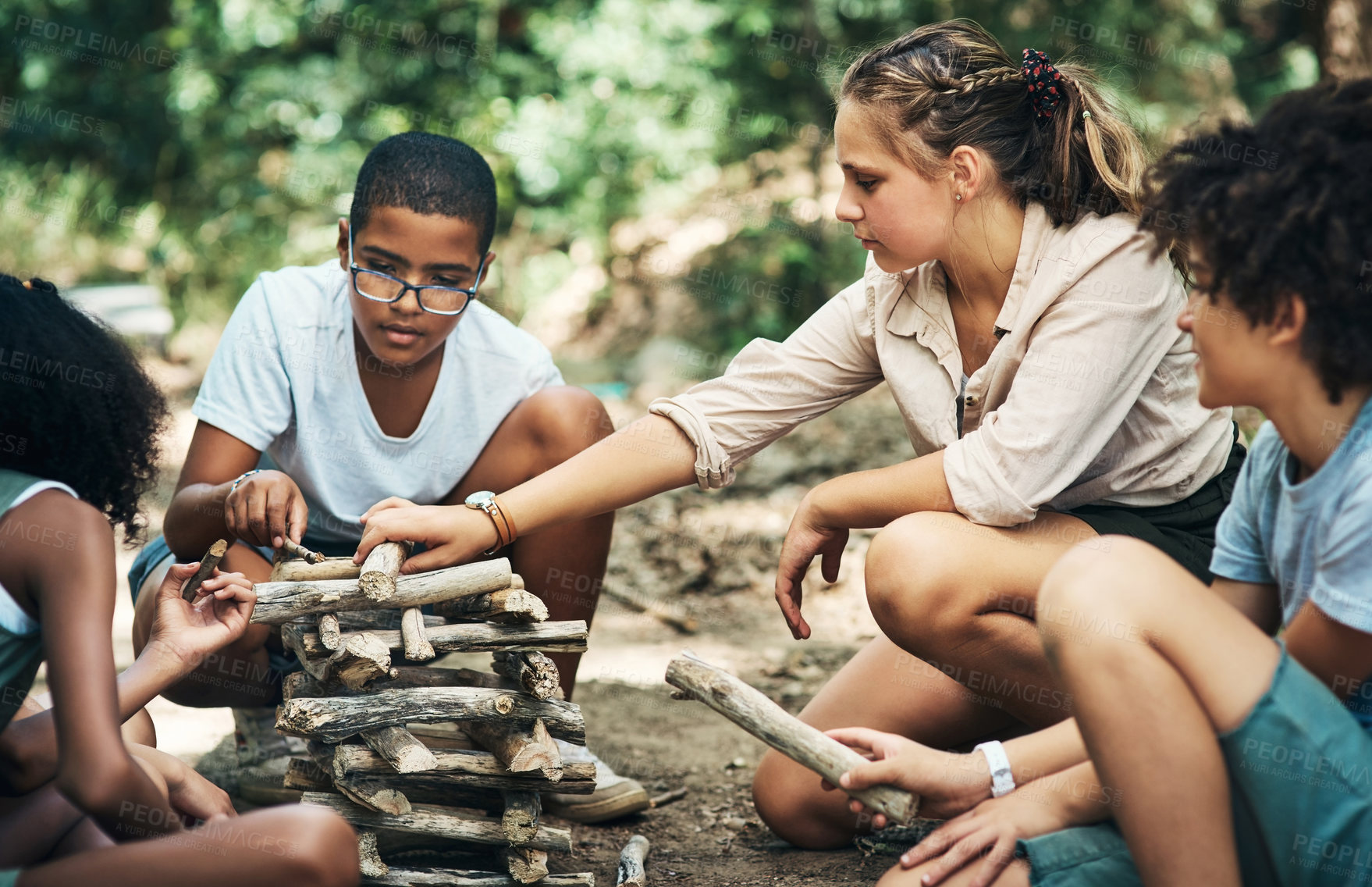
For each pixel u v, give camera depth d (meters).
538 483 2.11
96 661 1.50
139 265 8.15
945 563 1.93
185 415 5.77
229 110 7.95
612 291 7.29
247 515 1.98
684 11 6.62
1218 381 1.56
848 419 5.60
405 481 2.41
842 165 2.07
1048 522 2.02
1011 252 2.05
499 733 1.89
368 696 1.82
